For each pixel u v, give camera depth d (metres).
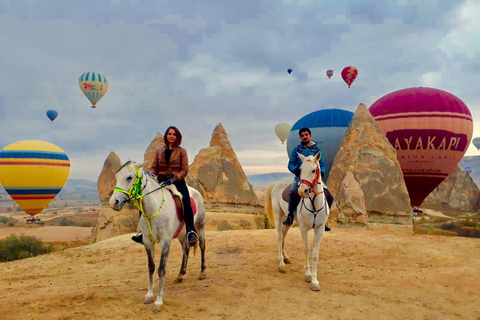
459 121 30.41
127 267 9.33
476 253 9.70
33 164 38.62
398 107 31.33
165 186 6.14
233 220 20.36
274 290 6.48
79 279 8.08
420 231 32.69
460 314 5.60
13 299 6.12
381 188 16.30
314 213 6.73
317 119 34.19
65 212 190.50
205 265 8.17
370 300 6.05
